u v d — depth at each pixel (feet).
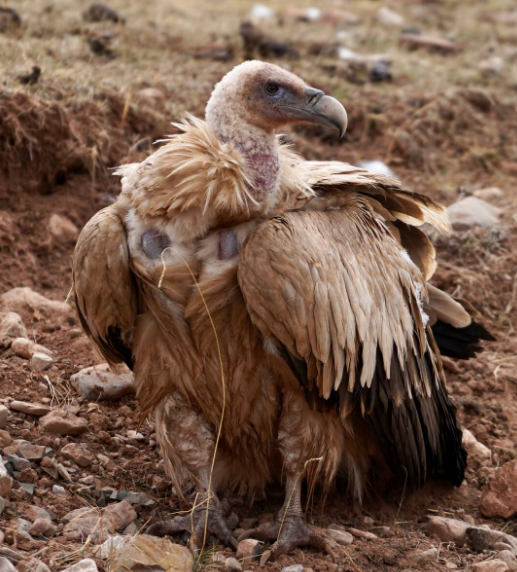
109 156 46.24
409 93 62.08
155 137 48.70
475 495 33.53
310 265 26.71
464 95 63.46
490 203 52.19
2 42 52.26
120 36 60.08
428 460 32.19
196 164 26.78
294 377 28.07
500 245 47.65
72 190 44.75
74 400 33.91
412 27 79.20
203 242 27.73
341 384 28.12
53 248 42.39
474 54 73.97
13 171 43.32
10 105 43.27
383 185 30.53
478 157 57.41
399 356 29.45
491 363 40.68
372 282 28.63
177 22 67.36
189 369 28.63
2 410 31.09
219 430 28.43
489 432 36.86
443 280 44.27
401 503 32.27
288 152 30.45
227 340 28.14
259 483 31.65
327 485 30.45
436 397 31.89
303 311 26.48
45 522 26.66
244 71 27.63
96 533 27.04
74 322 38.47
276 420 29.53
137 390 29.78
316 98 27.99
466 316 33.88
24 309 38.29
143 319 28.89
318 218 28.37
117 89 49.90
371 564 27.76
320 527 30.17
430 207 31.60
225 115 27.71
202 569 26.73
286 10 77.71
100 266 27.63
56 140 44.60
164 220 27.40
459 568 27.96
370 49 71.00
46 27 59.41
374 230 29.78
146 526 29.07
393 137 56.24
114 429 33.53
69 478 29.76
